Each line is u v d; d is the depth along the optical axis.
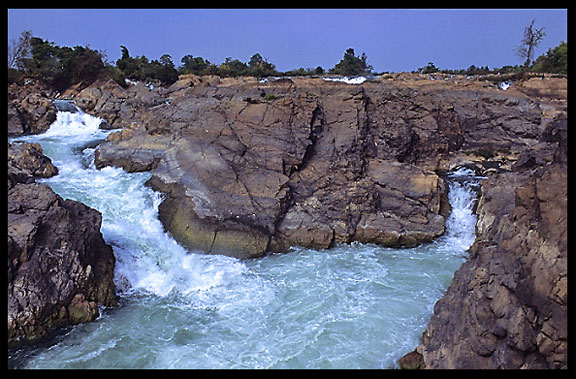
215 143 27.53
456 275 16.84
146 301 19.31
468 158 35.81
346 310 18.27
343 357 15.33
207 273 21.67
